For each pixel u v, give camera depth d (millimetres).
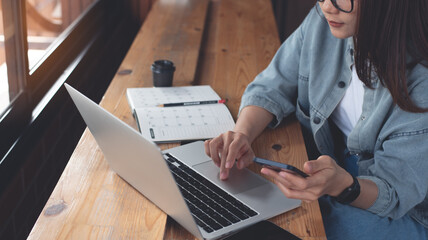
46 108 2096
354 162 1677
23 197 1868
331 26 1414
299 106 1818
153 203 1277
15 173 1743
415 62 1382
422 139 1352
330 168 1253
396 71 1351
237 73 2205
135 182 1300
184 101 1800
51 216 1208
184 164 1438
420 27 1318
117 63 3650
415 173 1357
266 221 1226
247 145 1441
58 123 2256
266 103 1712
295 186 1227
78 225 1185
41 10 2240
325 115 1701
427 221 1484
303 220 1269
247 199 1302
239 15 3100
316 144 1769
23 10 1888
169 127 1636
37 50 2182
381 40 1339
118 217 1220
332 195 1333
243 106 1729
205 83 2082
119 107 1794
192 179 1365
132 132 1100
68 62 2527
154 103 1778
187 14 2988
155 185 1182
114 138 1220
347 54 1652
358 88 1648
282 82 1798
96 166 1430
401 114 1403
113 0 3586
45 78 2195
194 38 2570
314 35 1722
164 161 1055
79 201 1269
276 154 1578
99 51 3080
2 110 1800
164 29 2691
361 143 1555
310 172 1224
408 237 1428
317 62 1716
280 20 4688
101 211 1237
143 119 1666
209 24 2918
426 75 1369
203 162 1455
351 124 1711
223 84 2072
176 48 2412
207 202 1271
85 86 2732
